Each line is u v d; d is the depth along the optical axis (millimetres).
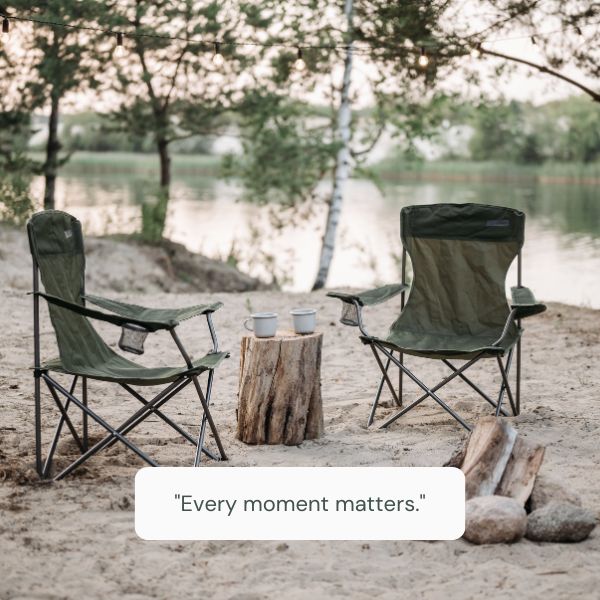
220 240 17125
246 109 12109
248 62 11797
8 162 12023
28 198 11258
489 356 4195
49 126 12188
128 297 8266
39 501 3328
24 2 10797
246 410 4105
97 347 3938
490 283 4734
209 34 11422
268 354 4059
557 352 6262
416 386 5328
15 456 3844
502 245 4746
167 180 13219
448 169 37781
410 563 2906
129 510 3279
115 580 2715
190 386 5293
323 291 8898
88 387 5137
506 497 3184
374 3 9648
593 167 35000
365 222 21078
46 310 7352
